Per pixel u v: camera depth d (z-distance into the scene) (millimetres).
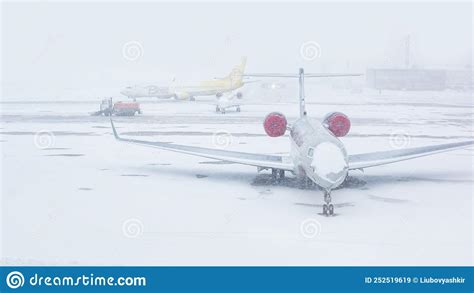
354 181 26797
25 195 23656
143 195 23594
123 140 29375
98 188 25047
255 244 17094
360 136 44031
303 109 29609
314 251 16484
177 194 23812
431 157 34531
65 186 25484
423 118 60500
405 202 22406
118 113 63219
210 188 25078
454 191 24469
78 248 16750
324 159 20312
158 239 17562
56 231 18406
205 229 18594
